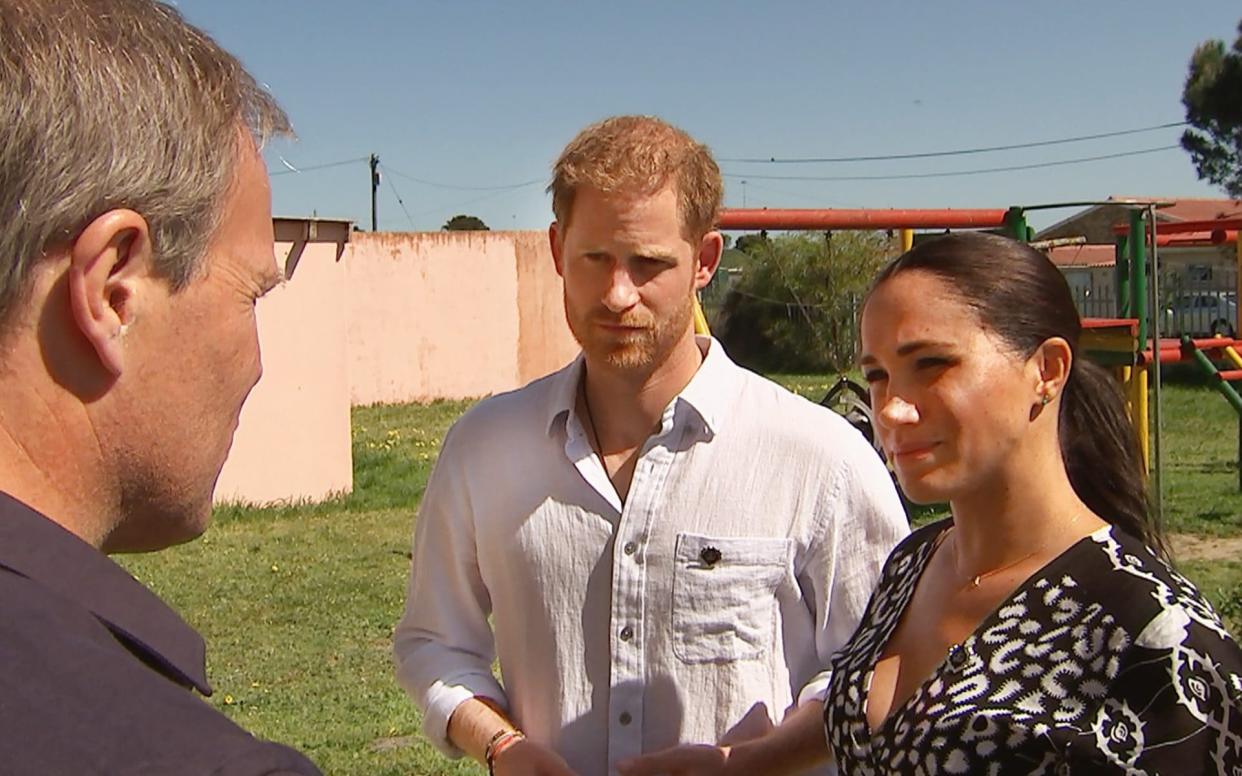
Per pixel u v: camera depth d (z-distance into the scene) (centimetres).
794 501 230
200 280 120
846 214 818
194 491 124
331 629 694
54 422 111
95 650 96
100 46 110
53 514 112
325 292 1134
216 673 612
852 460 233
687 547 228
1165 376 2058
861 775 184
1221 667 157
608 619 233
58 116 105
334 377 1145
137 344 115
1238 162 3391
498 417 244
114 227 109
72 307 109
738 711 227
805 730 219
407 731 526
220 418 126
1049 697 162
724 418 233
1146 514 194
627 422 236
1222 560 797
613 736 229
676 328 228
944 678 171
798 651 236
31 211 105
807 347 2639
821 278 2586
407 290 2403
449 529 249
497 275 2481
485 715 236
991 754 162
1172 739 154
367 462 1410
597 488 232
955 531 197
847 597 231
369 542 950
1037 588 171
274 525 1029
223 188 120
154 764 89
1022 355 177
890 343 178
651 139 224
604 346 225
